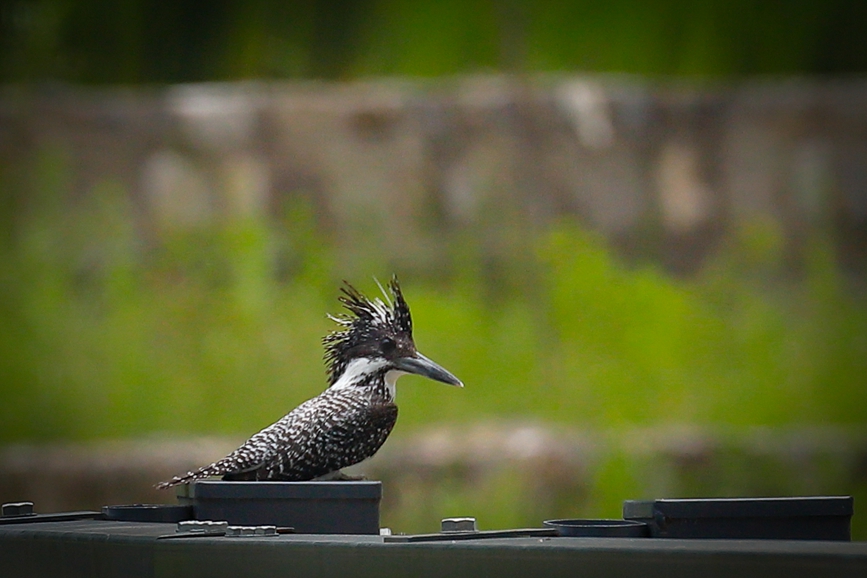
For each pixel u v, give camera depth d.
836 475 15.27
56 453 15.45
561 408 15.53
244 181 16.36
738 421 15.72
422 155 16.33
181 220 16.34
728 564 4.00
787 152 16.56
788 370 15.97
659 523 5.04
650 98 16.55
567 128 16.42
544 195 16.30
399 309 8.02
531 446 14.94
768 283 16.30
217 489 5.60
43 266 16.25
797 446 15.31
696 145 16.55
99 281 16.22
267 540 4.75
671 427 15.57
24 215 16.34
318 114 16.42
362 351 7.86
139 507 5.96
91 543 5.07
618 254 16.25
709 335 16.05
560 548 4.24
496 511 14.71
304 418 7.36
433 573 4.43
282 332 15.92
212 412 15.71
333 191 16.31
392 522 14.62
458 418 15.27
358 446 7.44
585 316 15.95
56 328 16.05
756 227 16.42
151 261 16.28
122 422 15.76
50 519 6.04
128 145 16.48
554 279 16.06
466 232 16.19
